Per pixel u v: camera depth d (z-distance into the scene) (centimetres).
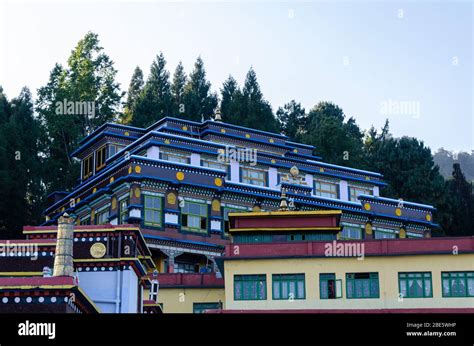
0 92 11575
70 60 12125
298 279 6297
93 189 8625
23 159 10431
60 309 4316
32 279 4391
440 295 6219
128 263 5378
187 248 8069
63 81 11969
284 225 6906
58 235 4862
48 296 4328
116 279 5353
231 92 13025
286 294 6269
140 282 5769
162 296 7150
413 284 6262
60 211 9094
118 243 5419
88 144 9631
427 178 11719
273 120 12425
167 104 12294
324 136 12119
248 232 6881
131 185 8031
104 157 9444
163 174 8162
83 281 5347
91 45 12212
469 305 6191
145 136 8862
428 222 9431
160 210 8075
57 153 11281
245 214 6938
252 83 12900
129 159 8088
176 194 8188
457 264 6275
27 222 10031
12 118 10788
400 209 9356
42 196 10344
